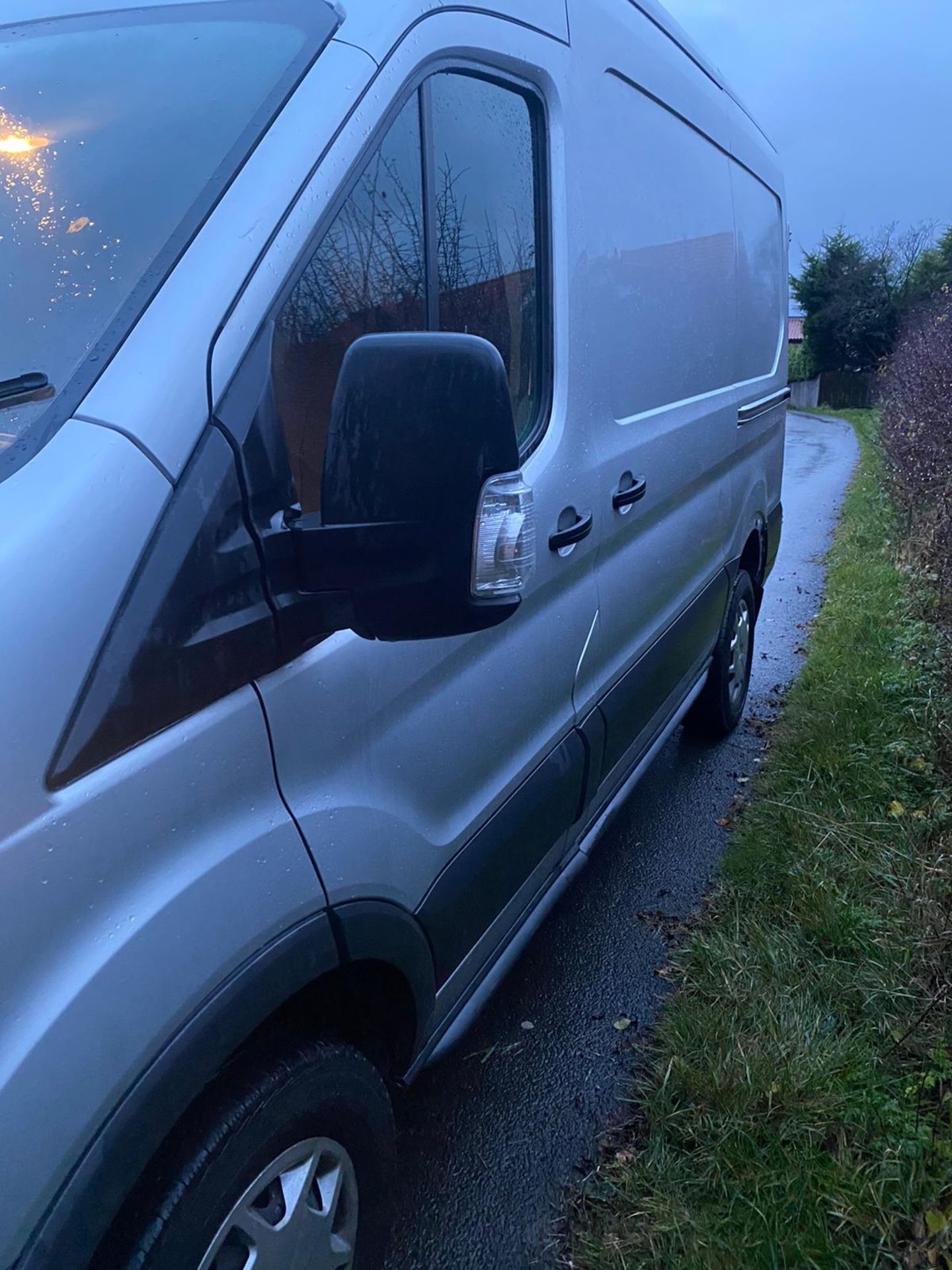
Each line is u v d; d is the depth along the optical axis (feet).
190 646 4.34
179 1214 4.57
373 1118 6.00
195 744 4.47
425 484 4.57
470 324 6.98
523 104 7.70
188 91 5.62
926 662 17.17
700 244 12.33
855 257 133.49
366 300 5.78
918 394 30.45
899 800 13.16
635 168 9.94
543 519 7.78
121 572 4.09
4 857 3.67
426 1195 7.95
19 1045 3.71
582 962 10.81
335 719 5.46
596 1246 7.21
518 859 7.97
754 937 10.44
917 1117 8.05
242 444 4.60
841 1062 8.54
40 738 3.81
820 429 93.09
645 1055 9.25
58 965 3.88
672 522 11.57
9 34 6.53
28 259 5.04
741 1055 8.56
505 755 7.68
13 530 3.92
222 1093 4.93
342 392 4.55
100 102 5.74
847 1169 7.57
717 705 15.69
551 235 8.08
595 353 8.86
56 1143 3.83
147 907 4.24
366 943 5.72
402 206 6.06
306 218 5.13
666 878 12.43
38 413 4.38
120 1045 4.09
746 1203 7.39
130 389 4.38
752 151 15.87
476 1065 9.34
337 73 5.50
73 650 3.92
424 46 6.12
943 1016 9.04
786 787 13.82
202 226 4.90
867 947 10.11
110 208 5.16
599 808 10.34
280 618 4.81
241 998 4.70
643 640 10.93
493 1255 7.43
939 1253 6.84
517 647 7.68
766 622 24.18
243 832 4.81
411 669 6.19
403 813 6.23
